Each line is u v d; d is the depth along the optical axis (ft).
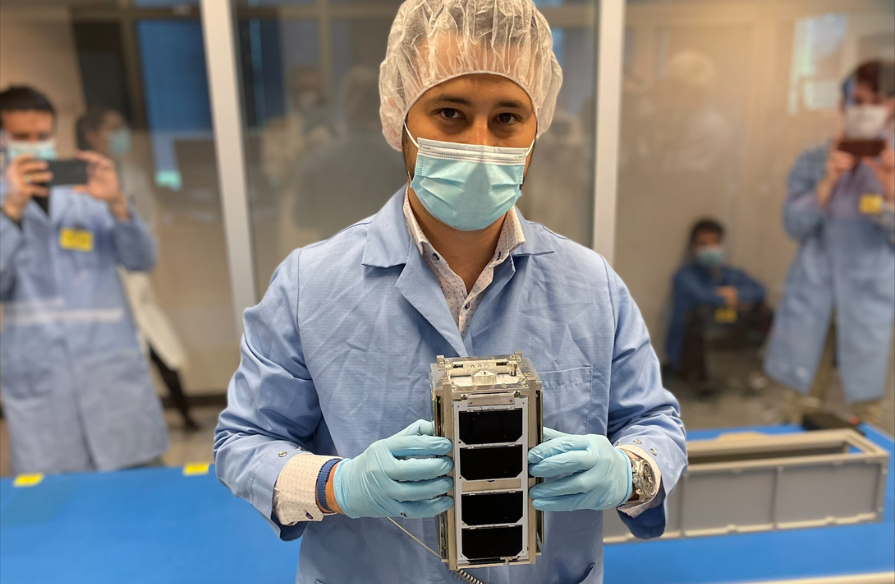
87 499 4.52
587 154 7.44
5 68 7.50
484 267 2.49
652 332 9.04
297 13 7.18
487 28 2.02
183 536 4.07
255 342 2.43
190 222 8.61
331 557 2.44
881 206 7.46
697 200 8.44
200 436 8.70
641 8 7.55
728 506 3.81
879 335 7.81
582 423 2.39
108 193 6.68
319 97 7.50
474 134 2.17
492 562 2.03
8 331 6.40
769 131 8.18
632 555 3.71
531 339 2.38
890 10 7.75
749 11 7.68
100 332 6.71
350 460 2.15
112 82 7.84
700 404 9.21
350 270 2.38
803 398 8.40
